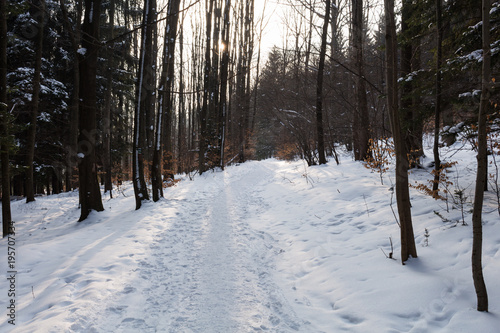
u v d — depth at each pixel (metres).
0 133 6.50
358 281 3.69
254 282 4.05
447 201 5.27
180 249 5.32
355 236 5.11
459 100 5.53
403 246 3.80
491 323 2.58
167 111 14.90
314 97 12.94
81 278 3.97
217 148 19.16
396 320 2.90
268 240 5.81
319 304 3.44
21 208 11.64
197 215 7.74
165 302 3.51
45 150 14.80
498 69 5.08
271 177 13.76
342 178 9.20
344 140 16.48
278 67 14.68
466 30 5.45
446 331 2.63
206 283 4.01
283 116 13.49
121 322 3.07
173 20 10.73
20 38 12.80
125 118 17.47
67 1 14.42
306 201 7.95
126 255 4.88
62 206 12.00
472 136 5.10
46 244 5.48
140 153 8.74
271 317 3.20
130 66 17.75
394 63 3.62
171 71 11.63
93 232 6.39
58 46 15.29
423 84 6.30
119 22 17.89
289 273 4.32
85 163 8.19
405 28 7.58
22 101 11.97
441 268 3.53
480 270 2.73
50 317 3.00
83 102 8.03
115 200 11.43
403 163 3.80
